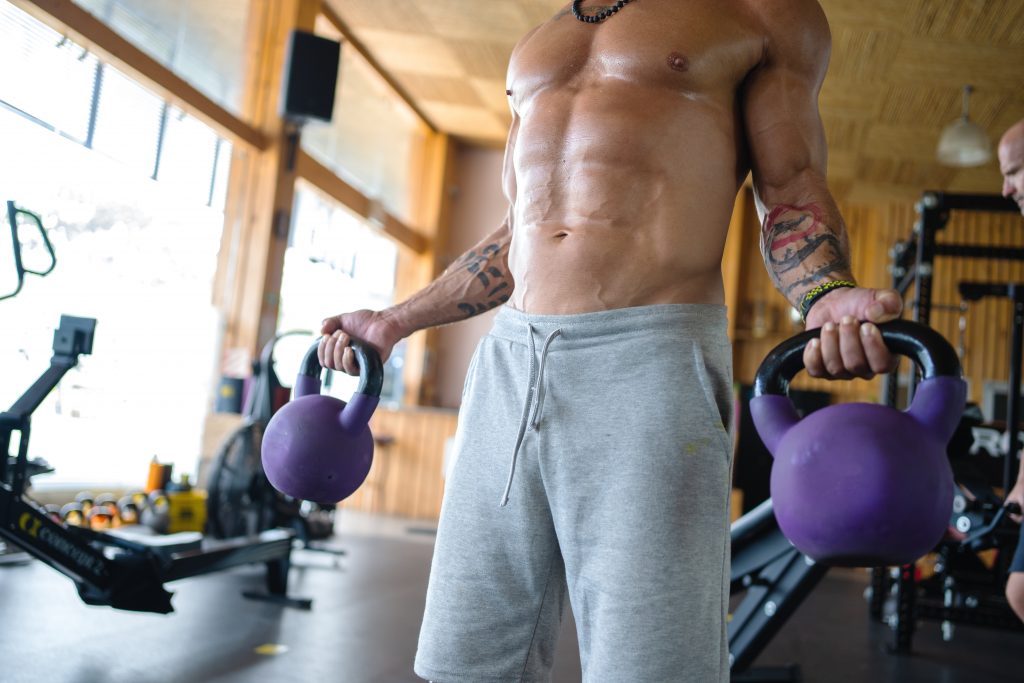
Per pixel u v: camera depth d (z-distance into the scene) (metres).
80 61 4.61
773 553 2.81
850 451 0.60
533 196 1.01
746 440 7.86
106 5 4.80
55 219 4.53
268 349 4.26
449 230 9.28
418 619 3.48
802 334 0.71
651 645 0.83
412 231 8.77
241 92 6.02
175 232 5.44
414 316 1.17
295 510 4.63
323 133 7.16
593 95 1.00
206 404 5.79
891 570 4.92
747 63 0.99
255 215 6.02
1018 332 3.54
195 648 2.76
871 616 4.59
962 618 3.79
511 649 0.95
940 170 8.03
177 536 2.95
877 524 0.58
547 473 0.92
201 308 5.72
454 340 9.16
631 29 1.00
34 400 2.53
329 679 2.56
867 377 0.69
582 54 1.03
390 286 8.65
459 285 1.17
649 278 0.93
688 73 0.97
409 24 6.68
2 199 4.22
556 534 0.94
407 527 6.62
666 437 0.87
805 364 0.70
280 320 6.74
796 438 0.63
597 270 0.94
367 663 2.77
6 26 4.15
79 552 2.58
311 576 4.27
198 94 5.39
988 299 8.48
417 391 8.78
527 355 0.96
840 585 5.89
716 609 0.86
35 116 4.37
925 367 0.64
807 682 3.14
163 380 5.41
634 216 0.94
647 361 0.89
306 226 7.01
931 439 0.61
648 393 0.88
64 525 2.66
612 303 0.93
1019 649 4.11
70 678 2.32
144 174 5.15
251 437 4.17
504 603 0.96
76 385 4.77
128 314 5.11
